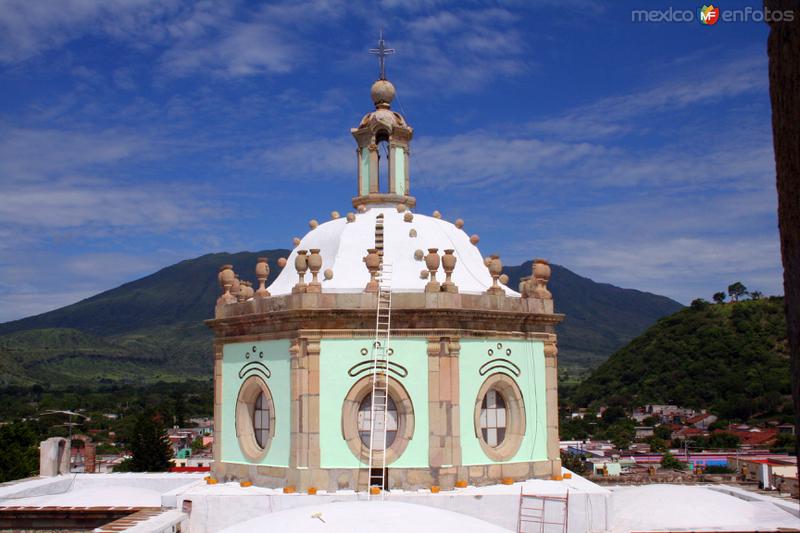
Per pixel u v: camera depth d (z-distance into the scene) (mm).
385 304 32438
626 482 68375
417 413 32219
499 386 34281
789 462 96062
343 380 32312
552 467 34844
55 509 34156
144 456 112375
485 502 31094
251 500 31578
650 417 195875
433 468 31875
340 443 32062
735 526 32375
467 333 33094
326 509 25812
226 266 37531
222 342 36219
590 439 185125
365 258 33188
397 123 39406
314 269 32969
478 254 39312
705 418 186250
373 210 38500
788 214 8469
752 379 195875
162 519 30266
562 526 30969
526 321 35156
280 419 33156
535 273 36438
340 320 32469
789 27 8438
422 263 35688
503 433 34625
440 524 24797
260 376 34219
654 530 31969
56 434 184750
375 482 31922
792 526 32562
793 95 8414
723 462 125875
